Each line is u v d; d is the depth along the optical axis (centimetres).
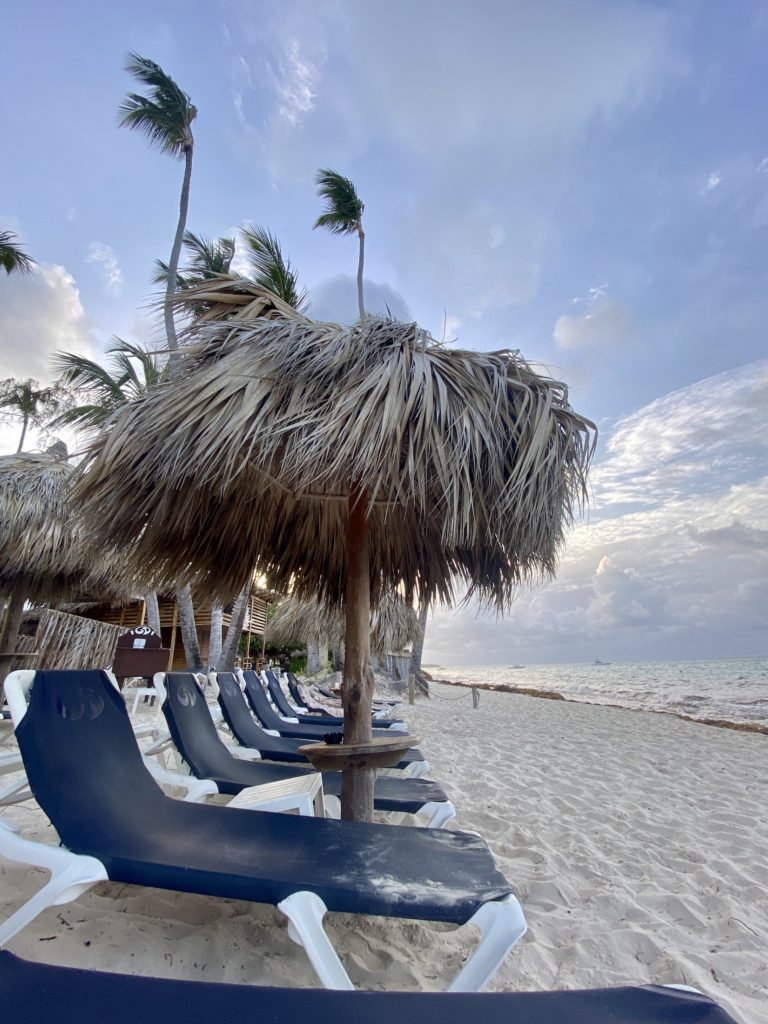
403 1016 95
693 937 199
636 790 436
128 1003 94
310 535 304
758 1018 153
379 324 216
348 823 179
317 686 1176
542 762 546
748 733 912
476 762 529
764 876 261
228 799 299
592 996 103
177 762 297
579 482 225
